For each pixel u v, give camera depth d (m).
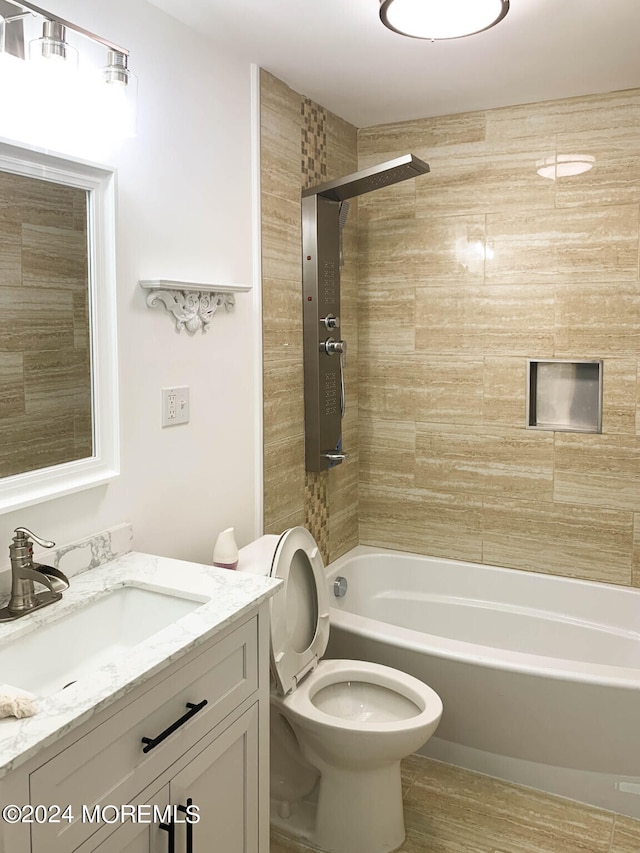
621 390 3.00
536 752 2.45
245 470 2.66
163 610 1.82
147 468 2.17
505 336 3.18
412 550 3.49
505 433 3.23
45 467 1.82
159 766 1.47
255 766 1.83
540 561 3.23
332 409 3.12
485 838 2.25
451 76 2.71
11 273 1.70
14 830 1.15
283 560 2.13
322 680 2.29
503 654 2.45
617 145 2.90
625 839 2.24
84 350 1.90
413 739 2.05
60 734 1.20
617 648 3.01
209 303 2.36
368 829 2.17
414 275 3.33
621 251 2.94
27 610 1.63
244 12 2.15
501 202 3.12
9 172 1.66
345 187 2.85
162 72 2.14
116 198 1.93
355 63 2.57
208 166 2.36
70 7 1.81
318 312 2.96
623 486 3.04
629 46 2.43
